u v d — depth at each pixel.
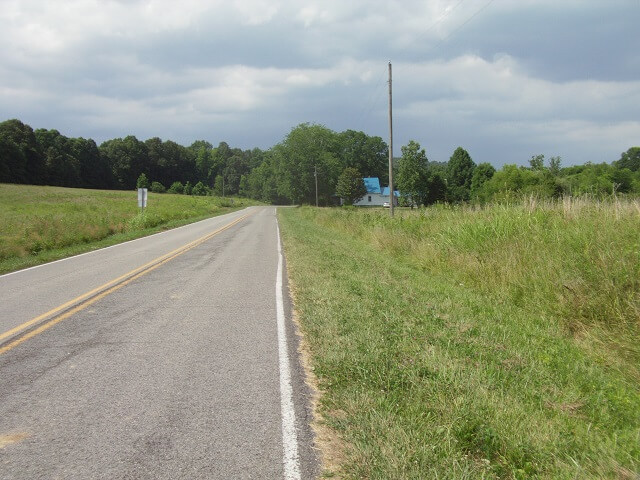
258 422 3.90
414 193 73.88
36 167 103.94
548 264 7.86
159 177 152.25
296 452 3.42
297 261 13.67
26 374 5.00
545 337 6.27
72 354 5.66
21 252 16.53
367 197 108.88
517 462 3.29
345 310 7.51
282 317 7.50
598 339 6.04
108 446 3.50
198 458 3.34
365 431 3.61
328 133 98.69
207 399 4.35
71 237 20.41
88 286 10.34
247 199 144.38
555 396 4.43
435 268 11.64
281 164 97.38
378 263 13.10
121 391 4.54
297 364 5.32
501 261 9.30
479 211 13.30
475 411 3.85
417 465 3.12
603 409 4.16
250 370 5.12
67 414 4.04
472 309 7.86
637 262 6.63
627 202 8.84
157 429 3.77
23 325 7.00
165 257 15.62
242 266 13.45
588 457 3.34
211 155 185.75
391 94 25.47
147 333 6.59
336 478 3.10
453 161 87.69
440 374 4.60
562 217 9.69
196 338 6.34
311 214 43.12
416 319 6.97
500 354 5.47
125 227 27.92
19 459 3.32
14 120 107.75
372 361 5.10
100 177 128.62
